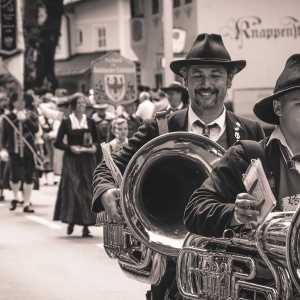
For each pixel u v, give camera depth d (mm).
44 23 45688
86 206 14594
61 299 9703
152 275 5434
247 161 4512
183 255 4840
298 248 3867
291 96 4332
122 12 67500
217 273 4523
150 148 5273
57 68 70562
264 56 19422
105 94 19906
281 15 19266
